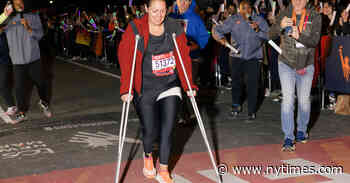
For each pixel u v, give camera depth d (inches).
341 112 272.5
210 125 254.8
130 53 153.1
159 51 156.2
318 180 163.5
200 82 407.5
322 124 249.8
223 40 268.2
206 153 200.1
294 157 191.9
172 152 202.7
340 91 271.9
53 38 842.8
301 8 194.1
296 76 204.8
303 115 210.2
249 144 214.2
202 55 398.3
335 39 271.7
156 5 147.3
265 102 317.1
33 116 294.4
